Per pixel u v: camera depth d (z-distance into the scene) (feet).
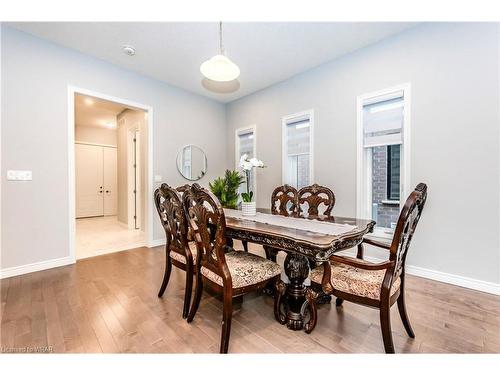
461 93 7.27
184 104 13.85
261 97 13.82
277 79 12.47
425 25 7.91
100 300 6.49
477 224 7.06
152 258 10.18
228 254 6.14
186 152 14.01
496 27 6.72
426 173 7.94
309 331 5.03
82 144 21.54
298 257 5.50
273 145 13.25
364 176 9.68
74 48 9.52
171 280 7.91
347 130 10.00
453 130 7.41
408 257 8.35
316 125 11.11
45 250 8.84
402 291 4.88
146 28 8.34
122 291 7.06
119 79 11.07
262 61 10.63
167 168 13.10
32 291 6.98
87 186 21.85
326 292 4.65
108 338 4.89
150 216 12.25
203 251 5.36
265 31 8.53
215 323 5.48
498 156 6.72
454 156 7.41
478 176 7.02
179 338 4.92
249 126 14.57
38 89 8.71
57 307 6.09
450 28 7.43
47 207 8.89
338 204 10.34
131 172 16.53
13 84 8.18
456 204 7.40
